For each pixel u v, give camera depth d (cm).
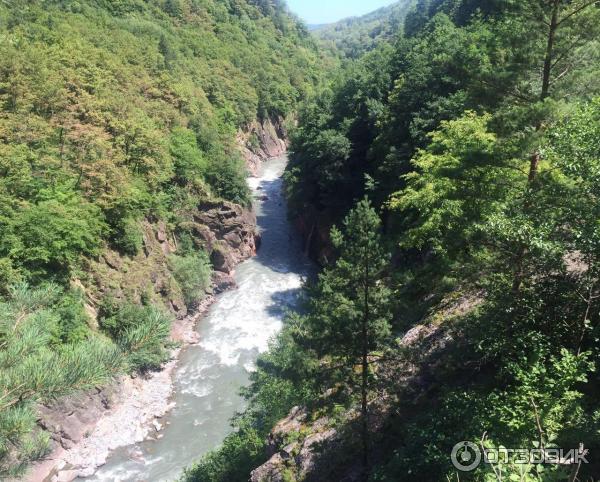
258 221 6128
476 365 1409
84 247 3017
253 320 3994
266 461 1855
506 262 1252
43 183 3094
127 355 716
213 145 5547
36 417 634
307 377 1748
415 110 3794
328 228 4794
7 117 3341
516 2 1323
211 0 11525
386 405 1569
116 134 3984
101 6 7431
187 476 2322
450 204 1633
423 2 10275
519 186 1385
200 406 3045
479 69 1449
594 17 1225
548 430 837
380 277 1391
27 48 4050
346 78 6631
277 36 14238
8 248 2622
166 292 3816
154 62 5978
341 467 1500
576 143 1037
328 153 4644
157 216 4225
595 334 977
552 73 1377
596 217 963
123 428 2778
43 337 688
